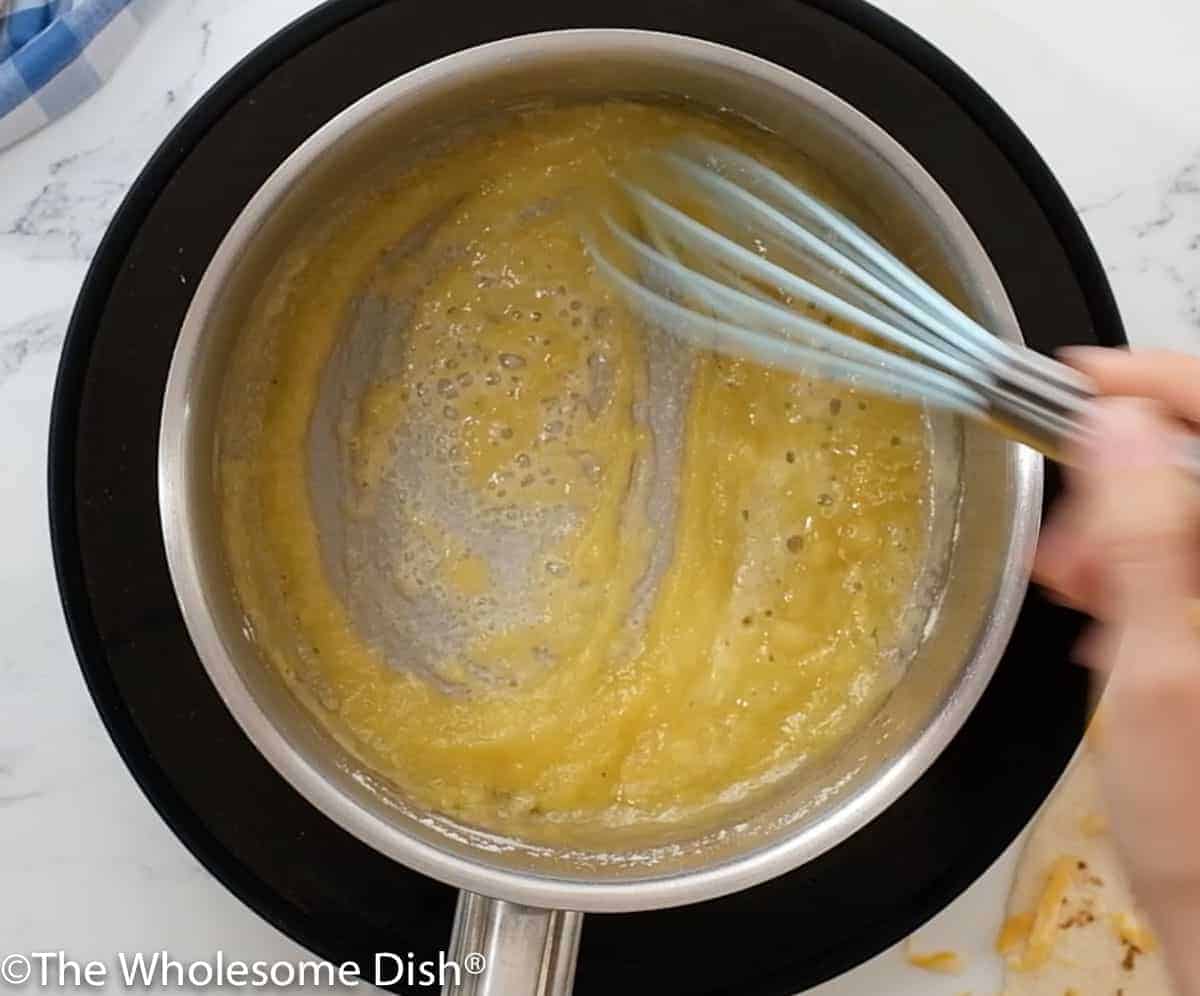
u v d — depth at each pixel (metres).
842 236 0.38
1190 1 0.41
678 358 0.43
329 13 0.38
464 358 0.42
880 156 0.36
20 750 0.39
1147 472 0.30
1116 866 0.40
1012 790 0.39
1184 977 0.28
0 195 0.40
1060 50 0.41
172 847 0.40
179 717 0.39
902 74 0.39
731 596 0.42
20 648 0.39
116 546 0.38
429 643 0.42
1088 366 0.33
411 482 0.42
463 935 0.34
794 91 0.36
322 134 0.35
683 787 0.41
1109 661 0.37
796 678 0.41
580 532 0.43
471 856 0.36
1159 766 0.28
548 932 0.34
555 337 0.43
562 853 0.38
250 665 0.37
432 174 0.41
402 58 0.39
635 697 0.42
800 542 0.42
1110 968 0.40
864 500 0.42
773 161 0.40
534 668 0.42
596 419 0.43
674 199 0.41
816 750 0.41
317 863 0.39
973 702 0.36
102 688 0.38
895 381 0.37
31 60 0.38
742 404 0.43
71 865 0.40
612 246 0.42
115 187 0.40
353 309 0.42
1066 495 0.38
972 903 0.40
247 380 0.40
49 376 0.40
